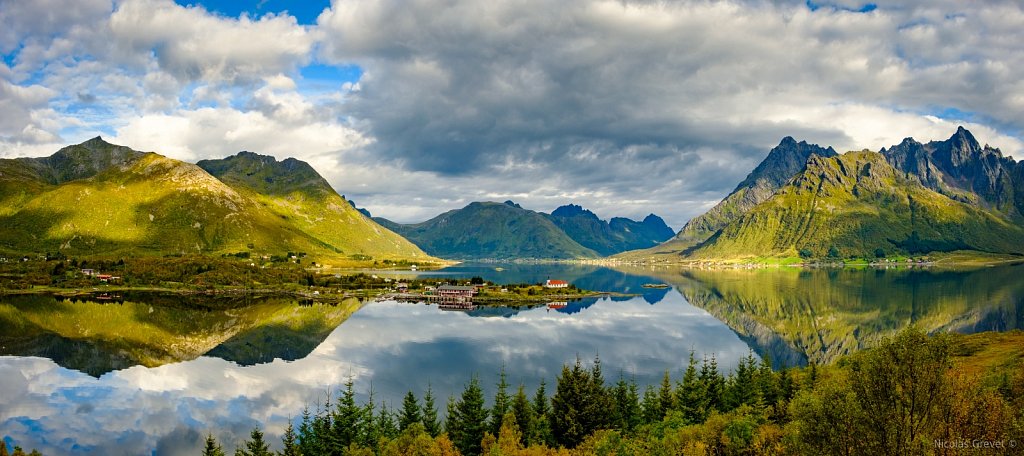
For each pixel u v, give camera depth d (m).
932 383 43.56
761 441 69.25
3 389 126.19
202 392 125.69
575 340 185.38
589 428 84.75
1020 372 70.38
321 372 141.38
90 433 102.62
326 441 81.06
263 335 190.25
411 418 87.69
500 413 88.25
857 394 46.00
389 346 173.00
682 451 70.44
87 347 166.88
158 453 94.62
